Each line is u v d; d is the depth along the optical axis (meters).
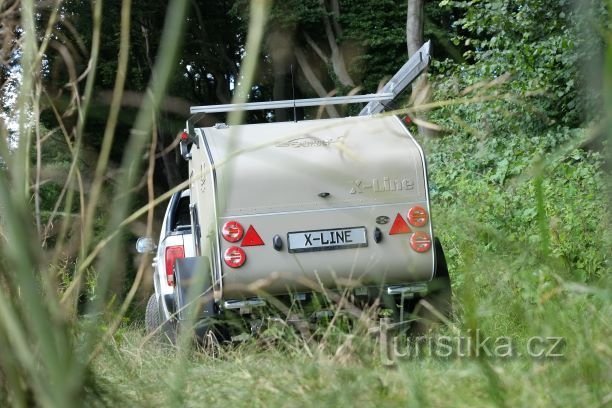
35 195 3.23
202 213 10.30
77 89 3.15
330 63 33.97
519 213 13.19
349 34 33.81
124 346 7.48
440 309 9.66
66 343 2.76
